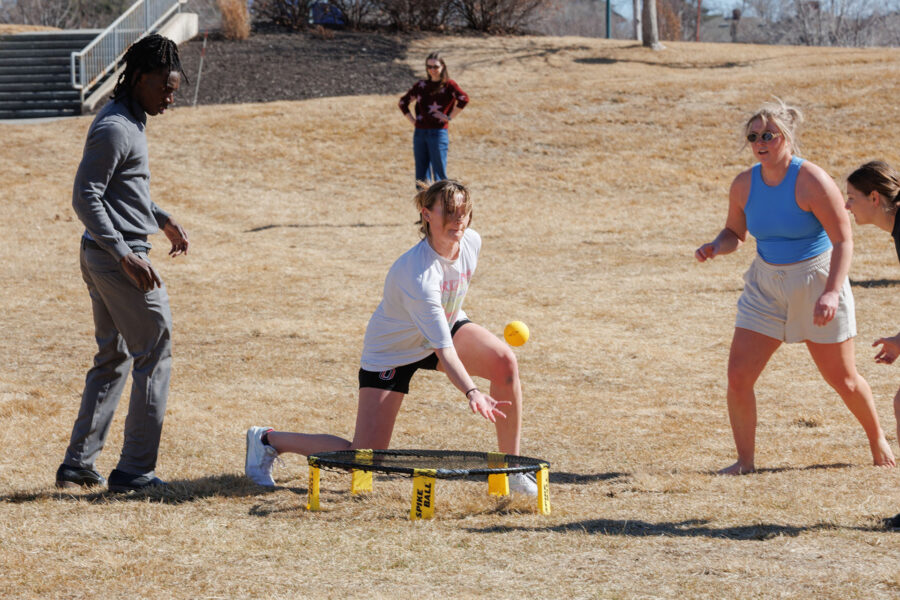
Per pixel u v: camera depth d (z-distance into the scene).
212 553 8.30
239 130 50.19
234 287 27.61
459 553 8.30
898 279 26.92
